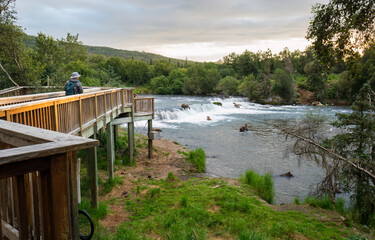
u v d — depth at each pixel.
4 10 19.75
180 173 13.76
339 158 9.73
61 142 1.91
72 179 2.07
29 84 20.41
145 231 7.05
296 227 7.65
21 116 4.56
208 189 11.02
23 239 1.99
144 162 15.00
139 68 100.38
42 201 2.00
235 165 15.66
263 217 8.28
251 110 41.94
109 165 11.55
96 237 6.04
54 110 5.85
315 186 12.69
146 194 10.35
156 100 52.28
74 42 48.25
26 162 1.81
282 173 14.49
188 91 78.75
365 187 9.38
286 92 53.53
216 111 39.62
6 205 2.77
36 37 33.94
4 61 21.73
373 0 6.32
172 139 21.45
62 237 2.03
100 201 9.41
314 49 7.75
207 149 19.00
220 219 7.82
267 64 75.81
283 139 22.14
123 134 20.00
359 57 7.23
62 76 22.02
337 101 52.72
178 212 8.28
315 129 10.91
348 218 8.93
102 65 96.50
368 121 9.90
